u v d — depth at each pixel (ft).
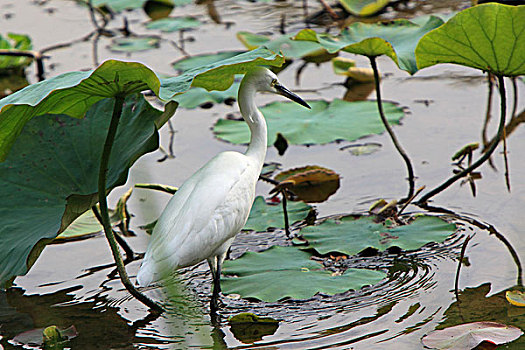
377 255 26.68
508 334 20.31
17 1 69.36
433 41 26.25
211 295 25.16
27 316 24.43
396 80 45.34
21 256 22.94
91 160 26.58
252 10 62.23
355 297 24.04
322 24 55.83
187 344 22.08
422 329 21.70
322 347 21.22
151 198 33.19
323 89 44.75
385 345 20.99
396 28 32.83
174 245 22.93
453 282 24.31
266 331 22.44
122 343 22.41
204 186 24.22
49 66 50.80
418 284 24.47
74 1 68.39
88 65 50.37
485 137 36.19
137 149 23.66
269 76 27.25
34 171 26.53
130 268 27.32
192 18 59.88
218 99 40.83
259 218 29.91
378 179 33.17
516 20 24.02
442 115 39.29
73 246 29.32
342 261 26.21
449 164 33.88
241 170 25.53
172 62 49.67
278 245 28.09
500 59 25.81
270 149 37.96
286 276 24.53
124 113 26.76
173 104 22.17
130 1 64.54
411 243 26.30
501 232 27.43
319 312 23.30
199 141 38.88
